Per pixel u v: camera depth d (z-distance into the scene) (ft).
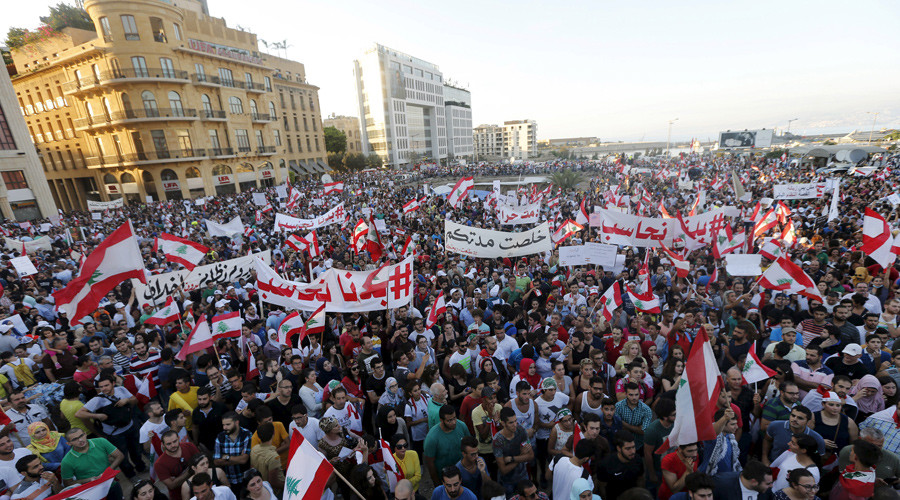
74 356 26.73
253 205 122.42
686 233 39.01
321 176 241.35
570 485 13.80
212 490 14.25
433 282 36.96
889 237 29.27
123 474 21.03
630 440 14.49
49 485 15.17
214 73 165.68
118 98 144.36
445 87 472.44
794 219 54.60
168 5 144.97
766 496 13.12
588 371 19.22
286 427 20.11
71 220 102.47
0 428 17.74
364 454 16.52
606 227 41.04
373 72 341.21
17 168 107.76
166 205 127.65
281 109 214.48
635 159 229.25
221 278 38.29
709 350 13.92
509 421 15.42
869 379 17.08
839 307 22.24
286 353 23.95
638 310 27.58
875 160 123.75
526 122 610.65
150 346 26.53
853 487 12.78
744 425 18.28
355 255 50.80
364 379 22.70
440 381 20.66
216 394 20.97
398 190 158.51
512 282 34.24
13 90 107.45
